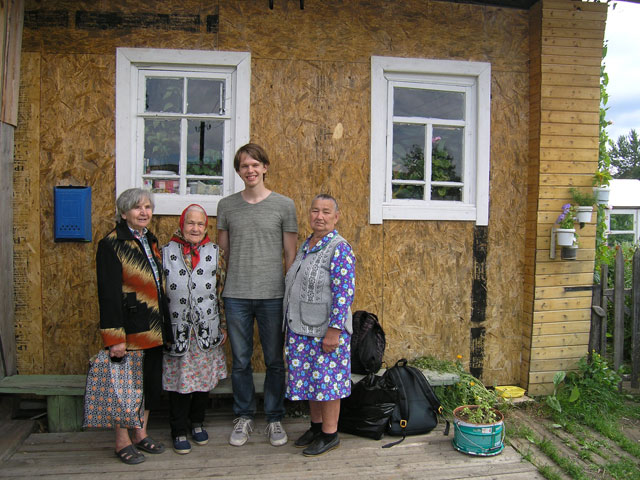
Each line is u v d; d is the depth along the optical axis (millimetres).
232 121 3344
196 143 3357
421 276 3537
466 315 3596
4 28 2994
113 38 3217
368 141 3443
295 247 2852
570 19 3512
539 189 3508
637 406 3529
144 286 2477
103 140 3225
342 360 2543
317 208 2564
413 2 3469
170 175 3338
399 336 3518
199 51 3260
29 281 3197
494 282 3623
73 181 3211
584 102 3555
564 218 3424
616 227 12805
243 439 2791
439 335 3570
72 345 3234
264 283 2721
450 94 3621
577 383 3549
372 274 3471
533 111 3572
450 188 3648
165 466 2547
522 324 3662
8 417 3113
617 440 3008
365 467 2574
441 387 3283
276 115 3350
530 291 3576
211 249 2727
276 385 2840
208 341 2637
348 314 2541
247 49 3314
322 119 3395
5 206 3082
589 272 3627
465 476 2520
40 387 2943
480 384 3414
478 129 3559
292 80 3359
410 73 3496
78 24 3195
